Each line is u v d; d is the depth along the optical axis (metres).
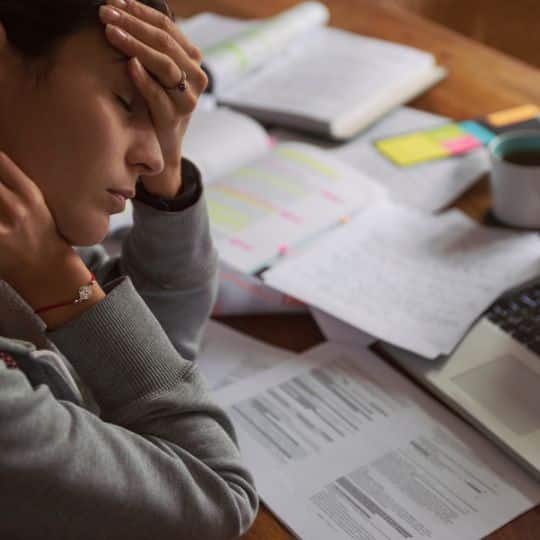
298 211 1.38
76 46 0.77
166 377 0.87
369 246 1.32
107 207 0.84
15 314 0.83
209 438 0.88
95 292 0.86
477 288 1.23
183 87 0.94
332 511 0.96
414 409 1.09
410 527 0.93
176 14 2.04
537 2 2.11
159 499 0.81
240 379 1.14
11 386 0.73
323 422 1.07
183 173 1.07
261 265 1.29
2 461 0.72
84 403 0.89
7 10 0.75
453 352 1.14
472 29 2.23
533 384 1.09
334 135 1.59
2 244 0.82
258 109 1.67
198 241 1.09
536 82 1.73
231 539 0.87
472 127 1.61
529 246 1.31
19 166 0.81
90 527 0.78
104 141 0.79
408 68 1.74
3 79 0.77
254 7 2.05
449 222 1.37
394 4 2.26
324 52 1.83
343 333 1.20
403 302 1.21
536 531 0.93
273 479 1.00
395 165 1.53
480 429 1.05
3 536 0.77
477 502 0.96
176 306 1.11
